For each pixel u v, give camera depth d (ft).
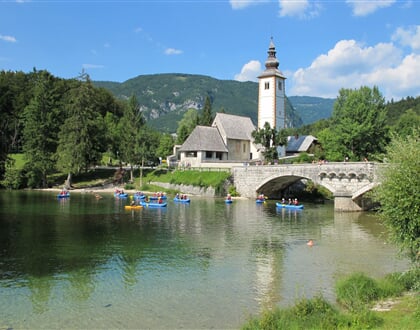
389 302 74.84
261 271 100.99
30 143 342.03
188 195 303.68
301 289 86.74
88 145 339.16
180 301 79.77
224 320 70.64
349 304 74.64
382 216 79.46
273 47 371.76
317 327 61.36
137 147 358.02
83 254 116.98
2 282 91.45
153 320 70.79
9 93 423.23
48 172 351.05
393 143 80.33
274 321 63.46
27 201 253.03
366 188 208.44
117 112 574.56
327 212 214.48
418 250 75.00
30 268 102.53
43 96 353.92
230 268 103.76
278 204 234.99
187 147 345.51
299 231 157.17
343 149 291.17
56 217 187.32
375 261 110.83
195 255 117.19
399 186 73.15
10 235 143.23
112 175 379.96
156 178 350.43
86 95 351.46
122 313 73.82
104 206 232.73
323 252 121.90
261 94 369.91
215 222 178.50
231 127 370.94
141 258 113.29
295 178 260.62
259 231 156.87
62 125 342.64
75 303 78.74
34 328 67.72
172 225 169.27
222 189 292.40
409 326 60.39
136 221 178.91
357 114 285.84
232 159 366.02
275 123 363.97
